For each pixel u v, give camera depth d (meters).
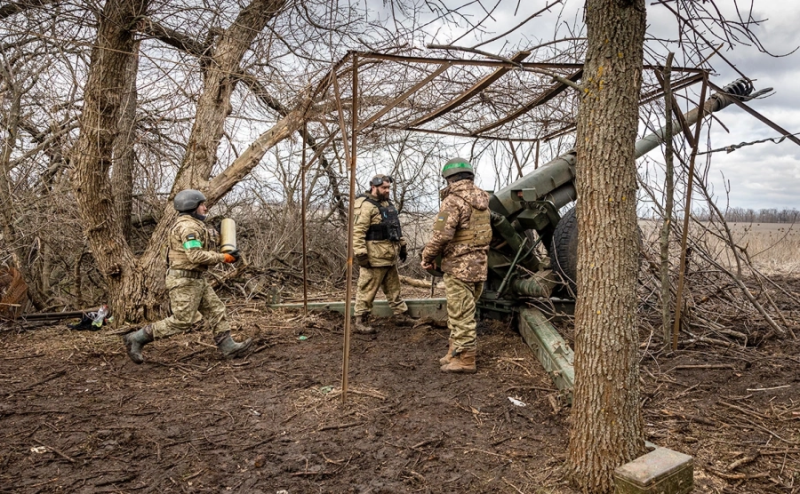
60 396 4.08
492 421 3.60
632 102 2.60
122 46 5.55
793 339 5.09
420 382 4.38
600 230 2.62
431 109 5.55
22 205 6.80
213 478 2.90
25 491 2.77
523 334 5.42
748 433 3.30
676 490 2.47
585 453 2.69
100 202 5.99
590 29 2.63
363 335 5.93
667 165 4.43
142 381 4.43
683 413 3.59
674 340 4.86
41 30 5.41
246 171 6.40
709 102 5.41
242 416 3.71
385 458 3.11
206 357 5.09
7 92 6.55
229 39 5.97
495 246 5.69
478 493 2.74
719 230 5.22
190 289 4.74
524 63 3.28
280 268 9.47
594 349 2.65
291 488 2.80
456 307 4.55
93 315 6.18
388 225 5.91
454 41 3.44
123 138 7.34
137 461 3.09
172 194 6.27
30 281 7.09
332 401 3.96
